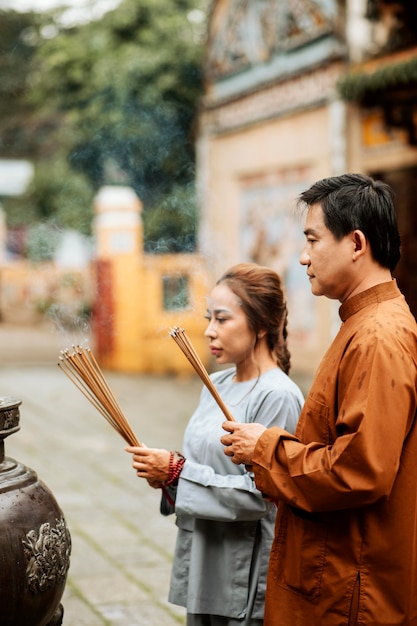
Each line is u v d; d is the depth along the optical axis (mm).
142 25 14023
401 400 1964
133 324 12211
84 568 4516
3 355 13633
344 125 9930
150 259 12172
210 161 12867
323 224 2121
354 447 1935
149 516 5453
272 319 2680
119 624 3809
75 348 2471
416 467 2037
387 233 2111
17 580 2434
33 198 17031
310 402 2137
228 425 2236
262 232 11633
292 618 2131
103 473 6520
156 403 9578
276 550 2213
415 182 9312
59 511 2672
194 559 2615
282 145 11125
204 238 12883
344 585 2041
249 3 11570
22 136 20109
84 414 8898
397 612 2029
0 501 2459
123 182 14836
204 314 2814
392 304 2105
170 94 13648
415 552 2055
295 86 10734
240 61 11922
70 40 14375
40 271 17938
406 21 8766
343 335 2123
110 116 13766
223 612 2598
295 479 2027
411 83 8211
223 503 2498
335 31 9867
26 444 7465
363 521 2047
